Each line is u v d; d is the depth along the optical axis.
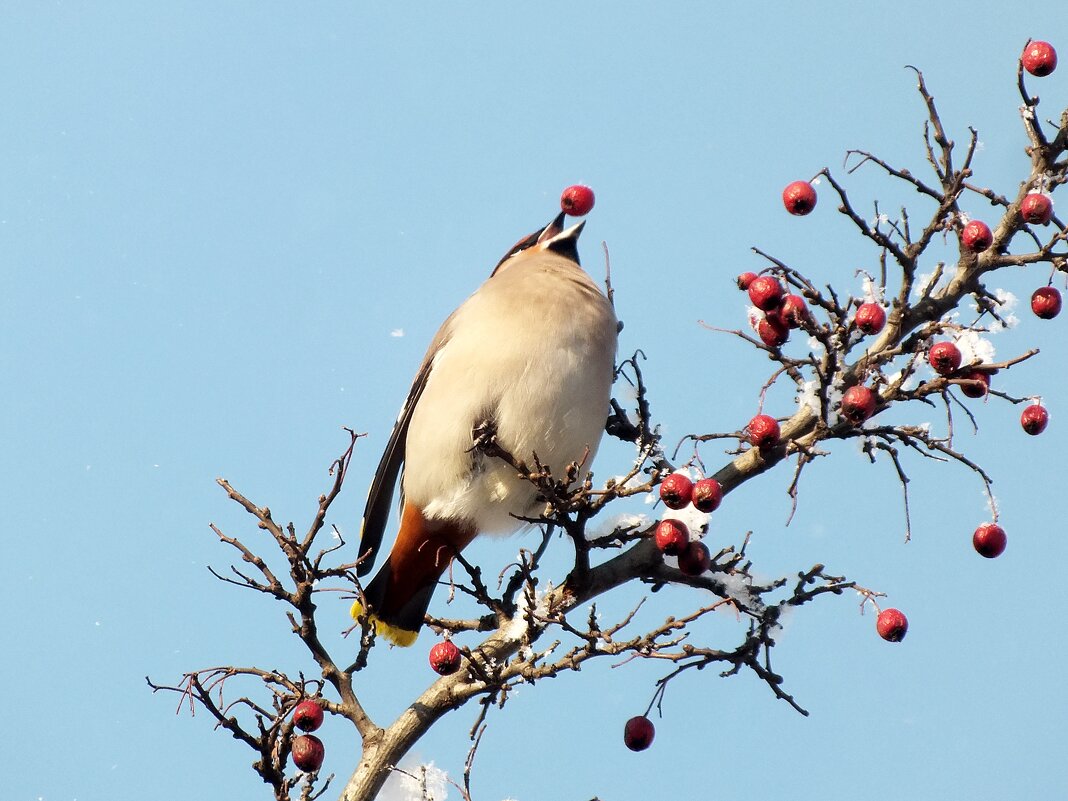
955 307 10.34
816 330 9.25
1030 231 10.27
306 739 9.21
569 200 12.11
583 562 10.01
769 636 9.75
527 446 11.84
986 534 9.77
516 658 9.39
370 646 9.79
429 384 12.33
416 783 9.56
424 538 12.23
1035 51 10.16
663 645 9.16
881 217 10.20
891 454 9.47
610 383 12.20
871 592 9.70
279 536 9.66
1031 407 9.61
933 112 10.26
